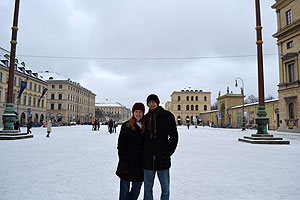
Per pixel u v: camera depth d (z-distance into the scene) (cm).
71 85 8550
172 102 10825
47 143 1400
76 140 1641
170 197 426
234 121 5409
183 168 689
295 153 1039
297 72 3088
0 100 4356
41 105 6088
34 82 5675
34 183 509
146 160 342
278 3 3409
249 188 486
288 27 3181
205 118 8494
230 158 884
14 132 1659
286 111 3250
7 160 798
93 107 11481
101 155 928
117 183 514
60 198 414
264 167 709
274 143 1477
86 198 415
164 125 351
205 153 1026
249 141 1550
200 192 457
